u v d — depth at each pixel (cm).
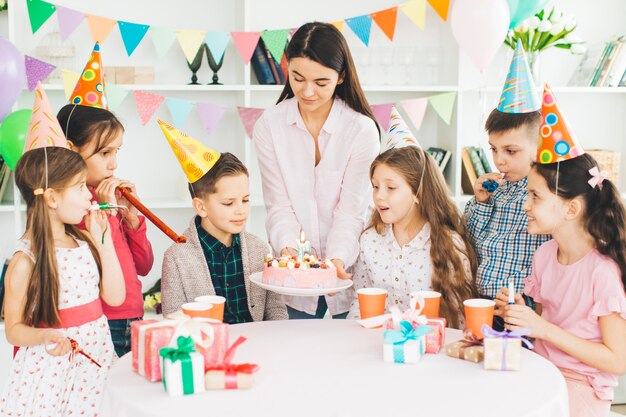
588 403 166
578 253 173
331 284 183
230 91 332
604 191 169
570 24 312
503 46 335
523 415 119
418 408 121
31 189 174
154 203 307
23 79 266
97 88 218
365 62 322
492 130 199
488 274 198
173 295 202
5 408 178
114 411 127
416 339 147
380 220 209
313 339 162
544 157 170
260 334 167
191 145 201
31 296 172
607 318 164
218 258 207
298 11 333
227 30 329
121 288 190
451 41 323
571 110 349
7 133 267
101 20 282
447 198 202
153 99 295
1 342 296
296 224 223
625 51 323
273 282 182
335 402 124
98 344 183
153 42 311
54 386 176
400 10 337
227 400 125
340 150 217
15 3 307
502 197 202
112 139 206
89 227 186
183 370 127
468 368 142
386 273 205
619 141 352
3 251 312
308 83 201
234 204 200
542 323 162
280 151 221
